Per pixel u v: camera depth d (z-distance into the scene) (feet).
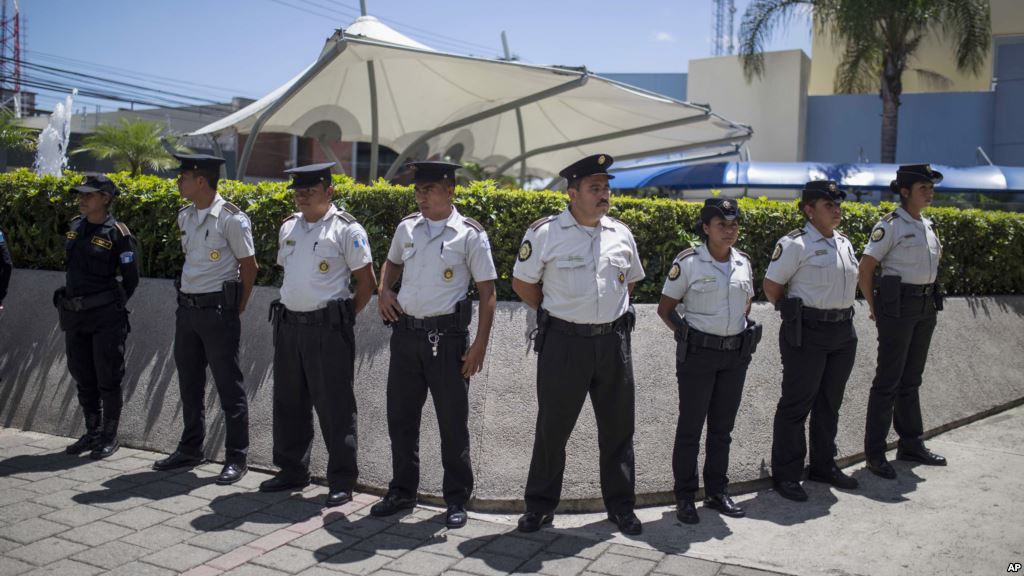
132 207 22.95
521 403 17.10
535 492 14.57
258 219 21.67
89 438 18.58
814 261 16.16
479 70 32.50
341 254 15.83
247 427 17.26
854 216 25.16
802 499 16.11
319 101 36.83
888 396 17.74
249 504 15.48
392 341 15.17
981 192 55.26
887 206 26.21
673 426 17.24
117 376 18.33
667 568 12.89
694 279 15.14
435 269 14.76
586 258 13.94
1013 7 68.59
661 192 59.72
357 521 14.75
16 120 68.54
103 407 18.38
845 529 14.67
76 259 17.95
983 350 24.61
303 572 12.54
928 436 20.59
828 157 69.46
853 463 18.65
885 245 17.83
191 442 17.53
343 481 15.66
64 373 20.88
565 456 15.11
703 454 16.96
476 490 15.60
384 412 17.43
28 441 19.34
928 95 66.49
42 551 13.05
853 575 12.75
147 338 20.74
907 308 17.60
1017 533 14.47
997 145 64.64
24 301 22.84
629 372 14.44
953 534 14.43
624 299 14.40
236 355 17.21
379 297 15.21
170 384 19.58
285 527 14.38
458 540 13.98
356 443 16.03
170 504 15.37
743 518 15.21
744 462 17.01
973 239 28.14
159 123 67.82
